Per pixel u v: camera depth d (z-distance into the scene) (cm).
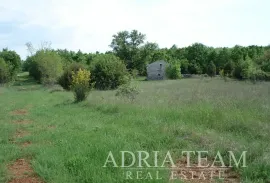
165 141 854
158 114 1220
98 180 574
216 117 1060
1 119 1426
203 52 7800
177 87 2833
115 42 9238
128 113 1321
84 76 2062
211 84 2994
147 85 3534
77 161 672
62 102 2095
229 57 6794
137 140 868
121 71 3381
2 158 752
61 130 1066
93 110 1570
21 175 650
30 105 2067
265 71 3697
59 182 584
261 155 671
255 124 936
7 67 5919
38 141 953
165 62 7638
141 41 9162
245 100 1406
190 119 1095
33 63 6506
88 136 934
